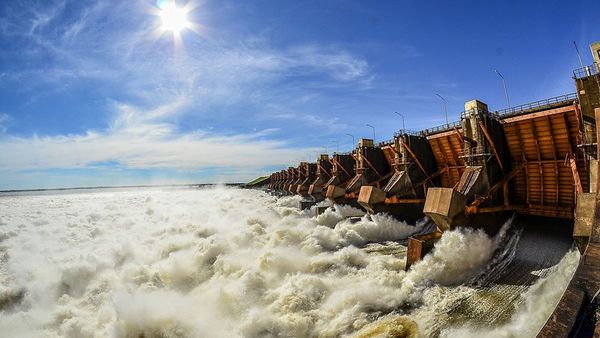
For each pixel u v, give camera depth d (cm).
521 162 2252
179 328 1235
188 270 1959
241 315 1373
